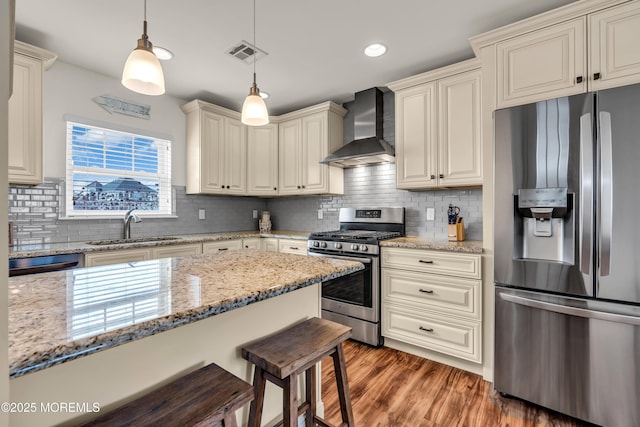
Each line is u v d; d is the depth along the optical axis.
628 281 1.44
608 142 1.48
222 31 2.13
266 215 3.98
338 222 3.62
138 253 2.52
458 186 2.54
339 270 1.35
